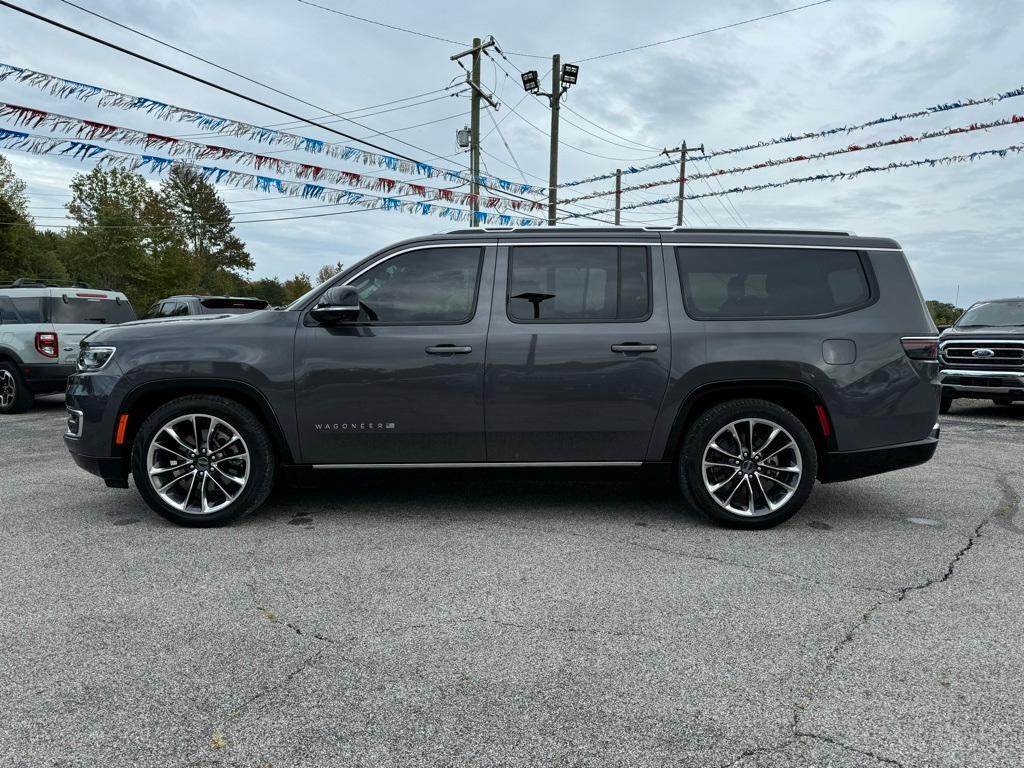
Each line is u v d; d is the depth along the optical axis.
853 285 4.41
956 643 2.75
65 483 5.55
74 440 4.34
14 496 5.12
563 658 2.64
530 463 4.38
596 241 4.43
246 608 3.09
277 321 4.34
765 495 4.29
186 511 4.29
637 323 4.32
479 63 19.12
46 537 4.12
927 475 5.93
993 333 9.66
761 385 4.28
